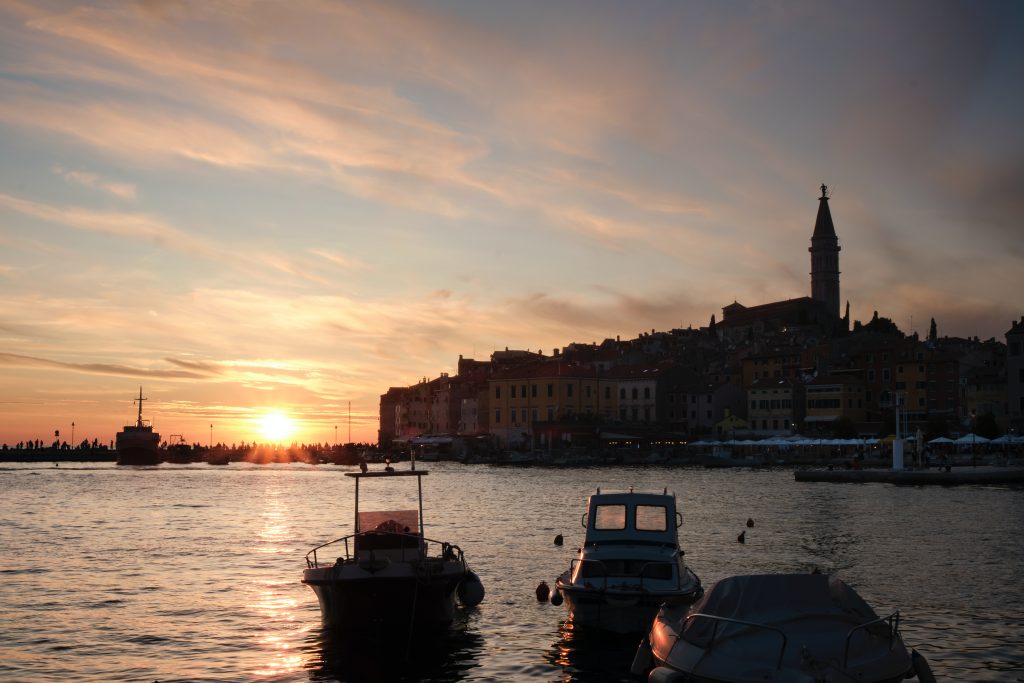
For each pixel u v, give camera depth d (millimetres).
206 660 26031
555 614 31484
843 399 186375
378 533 29812
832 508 72625
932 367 182625
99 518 69125
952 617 30719
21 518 69062
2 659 26141
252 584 37938
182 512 74750
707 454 169500
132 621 30875
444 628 29531
